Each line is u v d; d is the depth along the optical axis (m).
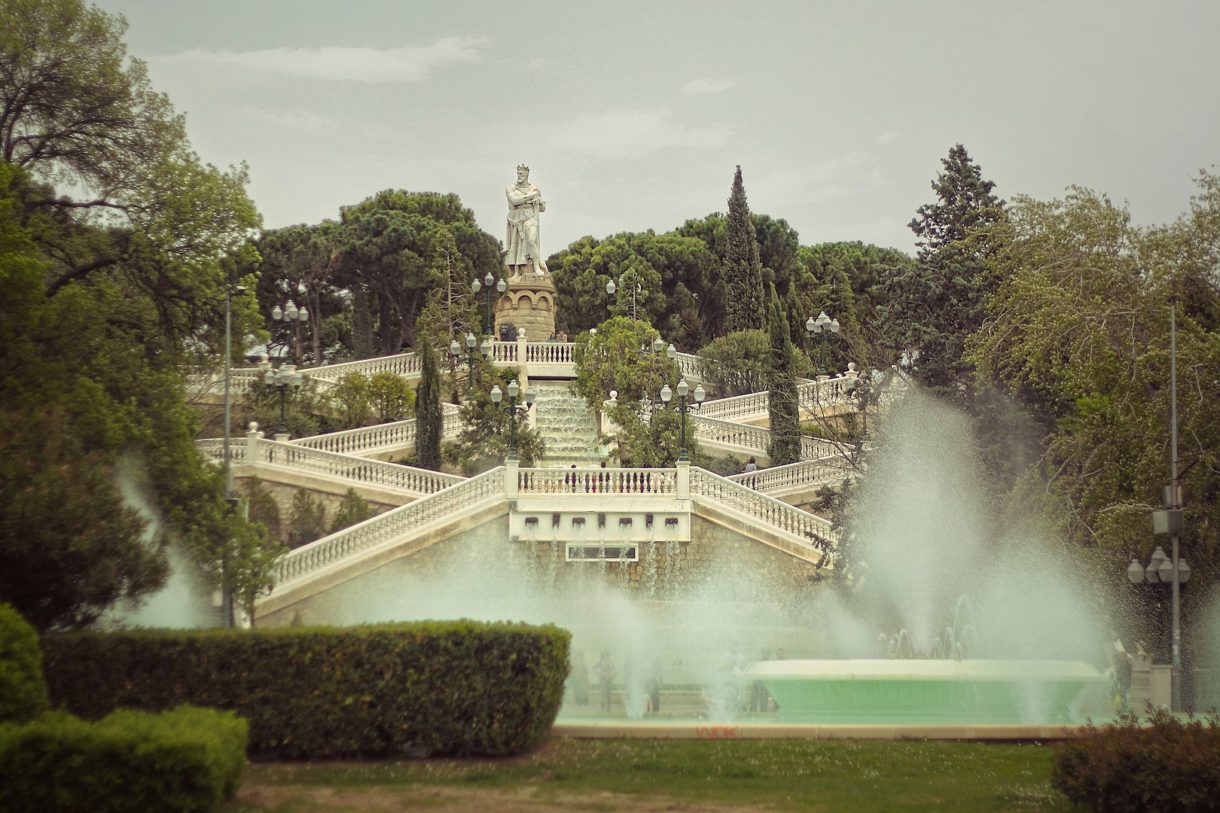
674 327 86.12
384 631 21.81
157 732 16.56
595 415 55.94
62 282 32.41
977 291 40.84
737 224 80.69
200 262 33.94
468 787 19.17
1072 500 31.97
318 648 21.72
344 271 82.88
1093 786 17.53
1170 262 32.12
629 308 81.19
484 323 73.62
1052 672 25.38
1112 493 31.16
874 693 25.00
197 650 21.73
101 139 34.41
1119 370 31.67
